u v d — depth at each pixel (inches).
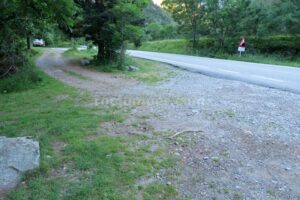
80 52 964.0
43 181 122.4
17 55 456.8
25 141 153.6
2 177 123.3
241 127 195.0
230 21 926.4
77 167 135.4
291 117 217.9
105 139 171.5
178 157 148.9
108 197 111.7
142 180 125.7
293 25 807.7
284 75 433.1
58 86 361.7
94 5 555.5
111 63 558.6
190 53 1024.9
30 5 243.6
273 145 164.6
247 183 124.8
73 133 180.7
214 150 157.8
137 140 171.5
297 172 134.0
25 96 311.9
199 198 114.0
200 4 1043.9
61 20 259.3
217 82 379.6
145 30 605.9
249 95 296.8
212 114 226.4
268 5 924.0
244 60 743.1
